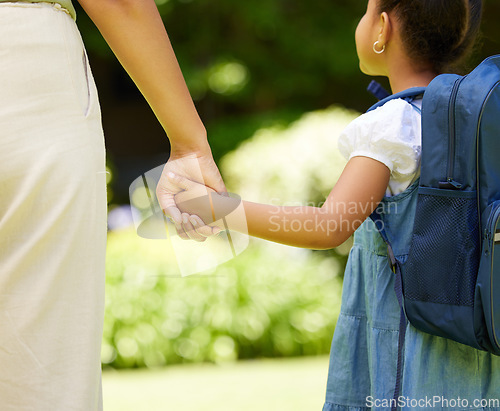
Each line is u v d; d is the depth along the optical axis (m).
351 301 2.84
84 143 2.00
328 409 2.84
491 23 13.77
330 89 15.26
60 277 1.96
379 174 2.55
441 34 2.80
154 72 2.18
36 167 1.92
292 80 14.41
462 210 2.39
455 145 2.40
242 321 8.51
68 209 1.95
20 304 1.94
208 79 14.01
